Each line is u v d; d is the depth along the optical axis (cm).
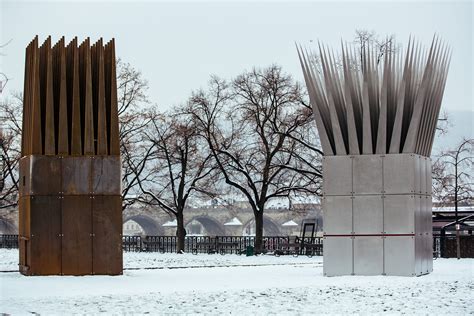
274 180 7194
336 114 3384
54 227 3338
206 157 7006
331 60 3503
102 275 3359
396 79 3459
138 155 7319
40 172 3338
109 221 3372
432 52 3453
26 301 2538
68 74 3438
